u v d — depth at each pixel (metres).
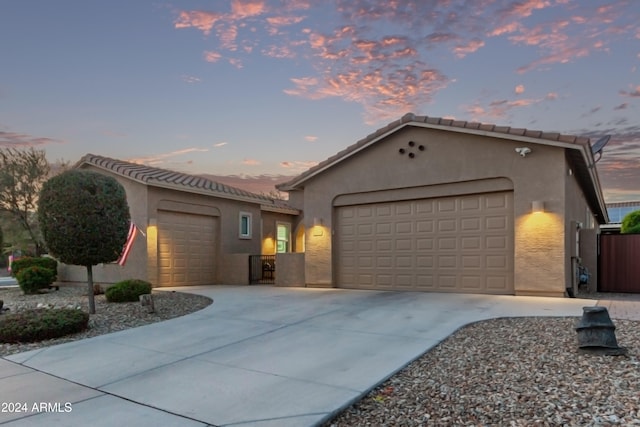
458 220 11.29
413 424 3.52
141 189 13.95
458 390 4.19
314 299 10.55
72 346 6.27
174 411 3.83
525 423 3.40
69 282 15.88
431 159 11.58
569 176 10.49
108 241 8.87
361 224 12.90
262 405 3.92
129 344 6.34
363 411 3.84
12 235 22.31
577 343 5.48
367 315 8.16
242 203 17.86
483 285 10.85
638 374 4.31
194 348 6.05
